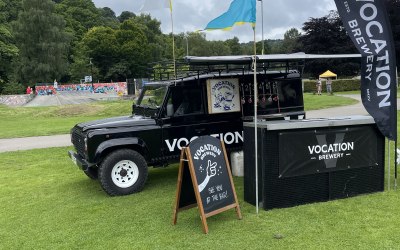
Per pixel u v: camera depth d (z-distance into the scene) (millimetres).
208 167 5020
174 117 6887
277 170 5430
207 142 5094
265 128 5312
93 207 6008
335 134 5684
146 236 4770
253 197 5676
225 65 7324
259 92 7473
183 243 4508
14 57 75812
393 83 5582
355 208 5367
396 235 4461
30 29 80438
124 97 42062
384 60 5578
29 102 46250
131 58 91312
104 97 48531
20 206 6246
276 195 5457
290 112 7727
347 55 6996
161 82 7227
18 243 4750
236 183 6945
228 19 5199
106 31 92062
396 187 6223
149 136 6750
